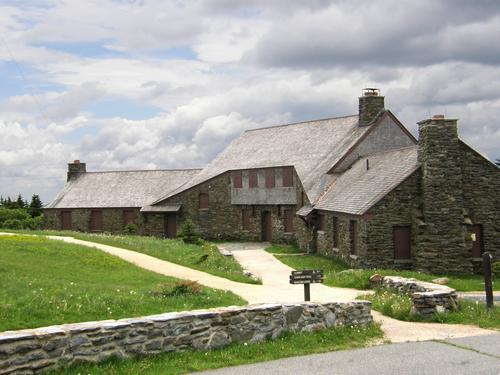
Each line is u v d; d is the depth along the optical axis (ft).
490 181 103.09
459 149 101.50
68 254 82.07
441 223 97.50
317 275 55.52
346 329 43.96
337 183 135.95
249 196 164.76
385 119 146.00
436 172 97.76
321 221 132.36
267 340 40.22
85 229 185.68
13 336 30.81
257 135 189.37
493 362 35.06
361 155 143.13
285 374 33.45
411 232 99.96
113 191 190.29
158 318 36.24
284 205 156.56
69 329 32.83
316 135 164.86
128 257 91.40
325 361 36.27
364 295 66.18
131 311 48.11
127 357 34.60
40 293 50.08
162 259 97.66
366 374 33.04
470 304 55.31
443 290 53.36
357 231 105.40
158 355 35.60
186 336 36.99
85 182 199.72
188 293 55.98
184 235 137.59
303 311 42.65
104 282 65.51
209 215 171.42
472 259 99.76
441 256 97.30
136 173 197.98
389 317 52.85
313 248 134.00
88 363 33.12
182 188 177.78
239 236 168.35
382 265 98.94
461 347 39.32
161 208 173.78
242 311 39.60
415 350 38.73
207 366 34.86
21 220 207.41
